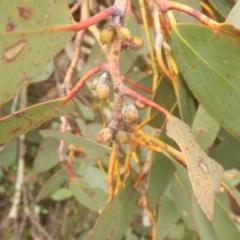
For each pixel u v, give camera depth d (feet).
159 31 1.09
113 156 1.01
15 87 0.73
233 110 0.96
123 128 0.97
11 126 0.83
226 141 1.32
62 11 0.76
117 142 0.99
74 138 1.20
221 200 1.41
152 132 1.34
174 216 1.52
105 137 0.95
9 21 0.71
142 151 1.44
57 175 1.69
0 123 0.81
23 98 2.13
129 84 1.45
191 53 0.97
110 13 0.82
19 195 2.28
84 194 1.57
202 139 1.13
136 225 2.05
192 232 1.60
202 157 0.87
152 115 1.19
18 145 2.33
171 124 0.88
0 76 0.72
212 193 0.83
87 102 2.13
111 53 0.86
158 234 1.52
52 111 0.86
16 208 2.31
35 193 2.54
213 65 0.94
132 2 1.52
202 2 1.43
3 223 2.36
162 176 1.22
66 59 2.28
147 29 1.30
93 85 0.90
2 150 2.05
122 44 0.89
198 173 0.83
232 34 0.84
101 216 1.02
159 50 1.10
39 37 0.74
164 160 1.18
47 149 1.87
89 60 1.48
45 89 2.43
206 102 0.99
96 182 1.62
